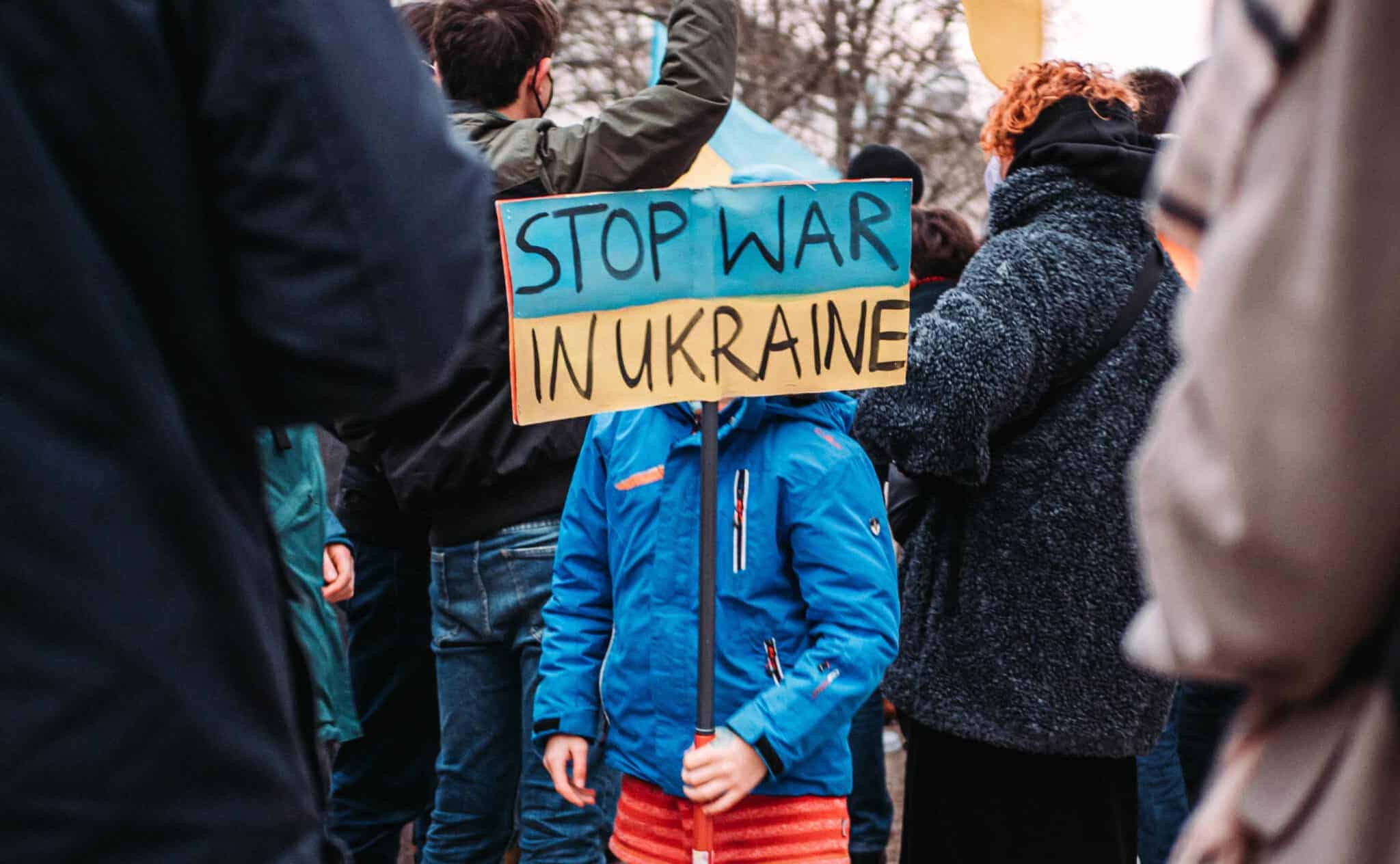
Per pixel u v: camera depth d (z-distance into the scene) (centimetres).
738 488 212
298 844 102
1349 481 71
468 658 285
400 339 101
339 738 313
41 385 91
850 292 209
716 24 284
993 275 235
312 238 98
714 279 206
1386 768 76
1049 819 236
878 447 237
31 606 90
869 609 206
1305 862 79
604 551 233
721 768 198
